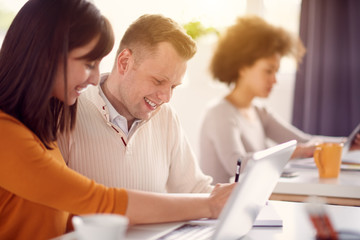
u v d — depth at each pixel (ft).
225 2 11.74
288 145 3.67
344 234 3.21
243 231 3.40
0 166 3.42
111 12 10.72
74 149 4.54
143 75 4.59
